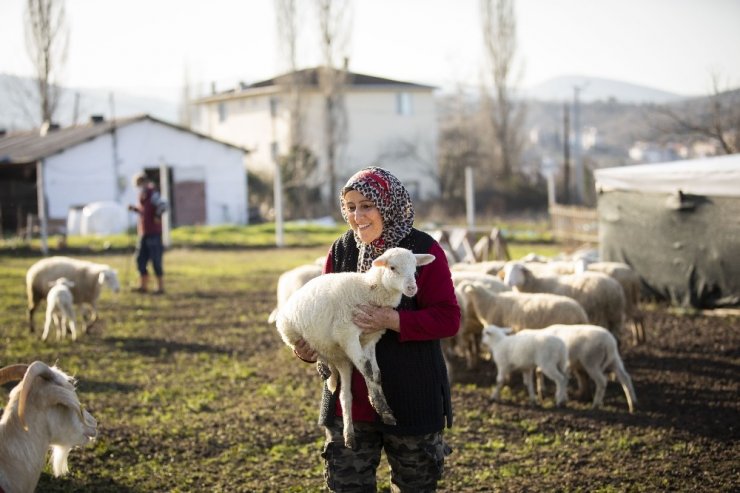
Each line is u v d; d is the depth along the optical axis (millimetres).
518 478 6102
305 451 6664
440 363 4035
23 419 3889
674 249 13641
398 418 3887
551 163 54531
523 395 8633
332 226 34812
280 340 11461
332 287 3701
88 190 37156
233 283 17969
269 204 45406
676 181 13445
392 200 3961
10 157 36500
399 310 3869
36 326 12578
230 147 41406
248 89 56375
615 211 14750
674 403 8211
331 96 47906
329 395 3994
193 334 11914
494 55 51531
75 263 12148
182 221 40219
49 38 50938
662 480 5949
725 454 6582
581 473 6184
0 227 31547
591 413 7914
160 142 39438
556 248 24688
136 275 19359
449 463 6453
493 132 51500
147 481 5969
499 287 10188
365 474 3980
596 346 8102
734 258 12672
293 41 48250
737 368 9578
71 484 5844
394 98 54219
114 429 7164
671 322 12570
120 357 10297
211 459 6465
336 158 49344
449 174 51094
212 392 8523
